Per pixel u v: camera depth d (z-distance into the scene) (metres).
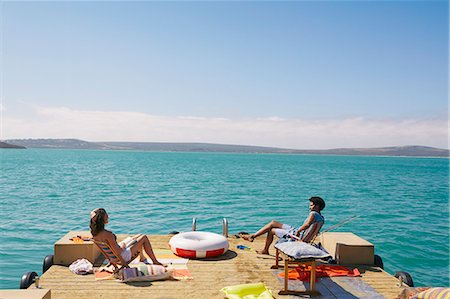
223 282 6.73
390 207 23.33
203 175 48.31
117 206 21.08
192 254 7.95
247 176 48.12
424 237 14.70
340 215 20.00
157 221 17.00
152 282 6.66
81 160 94.38
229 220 17.64
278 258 7.75
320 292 6.38
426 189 36.31
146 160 107.75
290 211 20.56
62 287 6.35
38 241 12.75
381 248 12.98
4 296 4.52
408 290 5.88
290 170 66.62
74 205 21.11
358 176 54.94
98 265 7.45
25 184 32.62
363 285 6.71
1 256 10.99
